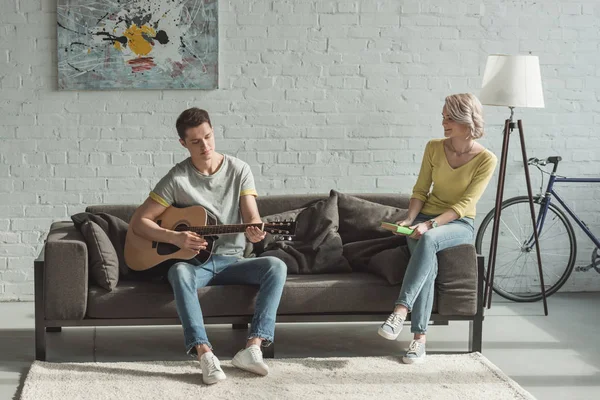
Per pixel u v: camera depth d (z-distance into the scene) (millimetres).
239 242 4215
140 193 5355
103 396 3588
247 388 3699
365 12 5367
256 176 5422
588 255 5684
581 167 5633
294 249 4480
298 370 3945
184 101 5324
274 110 5383
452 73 5457
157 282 4164
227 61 5320
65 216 5344
